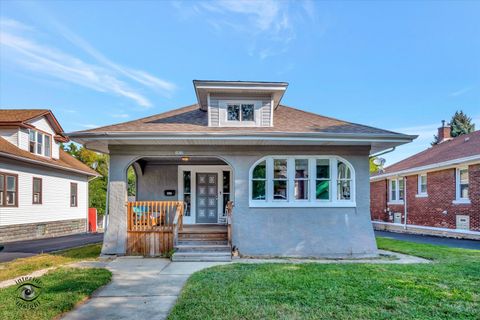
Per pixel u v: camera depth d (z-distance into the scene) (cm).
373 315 455
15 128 1645
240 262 866
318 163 1016
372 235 993
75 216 2192
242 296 539
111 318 468
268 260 902
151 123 1055
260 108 1059
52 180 1916
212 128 1006
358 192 1005
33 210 1717
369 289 574
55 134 1988
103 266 820
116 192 979
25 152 1648
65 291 575
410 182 1995
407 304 498
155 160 1270
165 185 1287
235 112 1060
